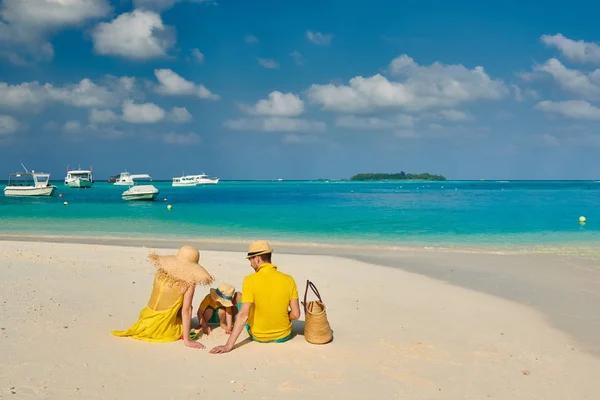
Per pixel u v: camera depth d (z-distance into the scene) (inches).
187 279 228.4
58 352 211.5
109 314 275.9
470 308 317.7
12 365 194.5
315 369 202.4
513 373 205.5
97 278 376.8
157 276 234.2
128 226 935.7
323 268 463.5
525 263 505.7
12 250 520.4
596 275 441.1
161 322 231.0
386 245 662.5
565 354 231.8
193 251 243.4
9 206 1697.8
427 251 599.5
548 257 548.4
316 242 695.1
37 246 569.6
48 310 277.6
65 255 496.7
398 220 1051.9
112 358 207.5
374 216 1174.3
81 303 297.7
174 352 218.5
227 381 187.6
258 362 209.2
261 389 181.0
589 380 200.1
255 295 229.9
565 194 2876.5
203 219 1100.5
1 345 216.2
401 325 272.7
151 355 213.6
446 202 1924.2
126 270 416.5
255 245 238.4
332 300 332.2
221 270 436.8
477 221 1019.9
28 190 2455.7
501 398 180.5
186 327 227.9
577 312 312.0
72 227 913.5
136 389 177.5
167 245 657.0
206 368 200.5
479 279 419.2
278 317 234.4
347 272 444.1
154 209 1517.0
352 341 241.1
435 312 304.7
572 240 709.9
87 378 185.3
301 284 386.3
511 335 259.6
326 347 231.3
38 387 175.2
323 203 1892.2
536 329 272.8
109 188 4468.5
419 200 2129.7
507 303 334.0
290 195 2945.4
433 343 241.4
